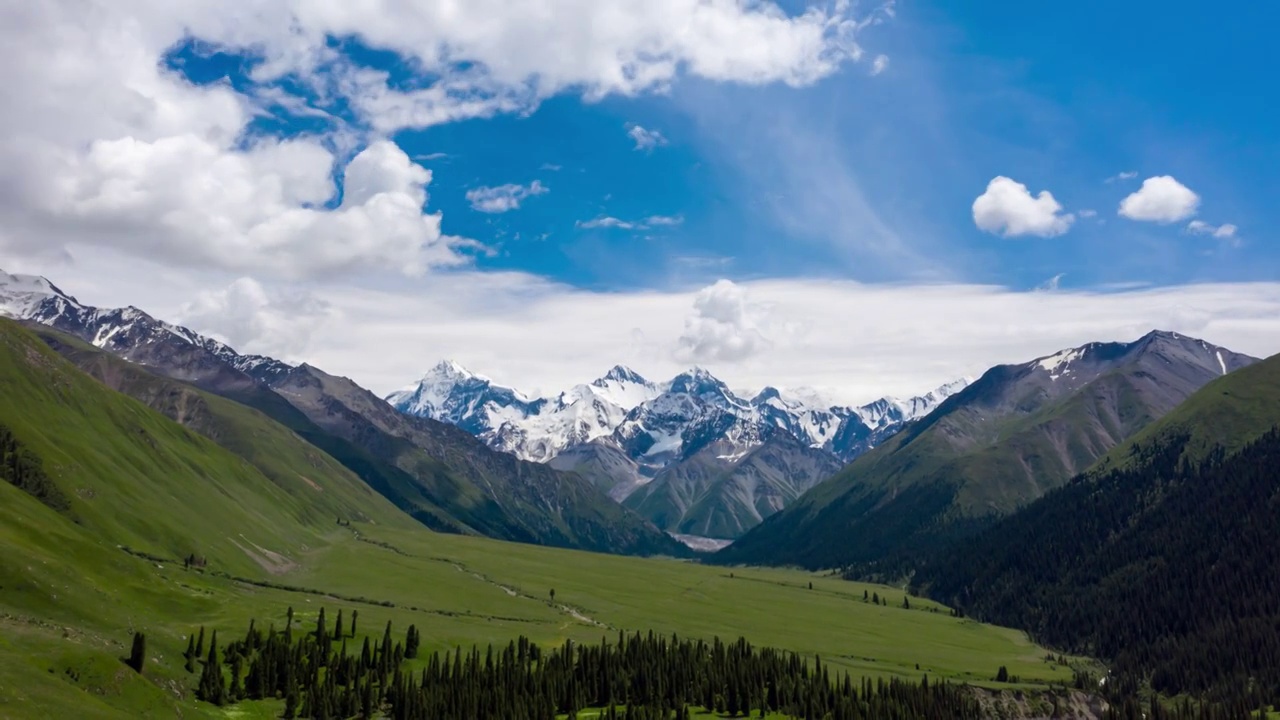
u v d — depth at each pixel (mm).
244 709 192375
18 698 138250
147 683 170000
